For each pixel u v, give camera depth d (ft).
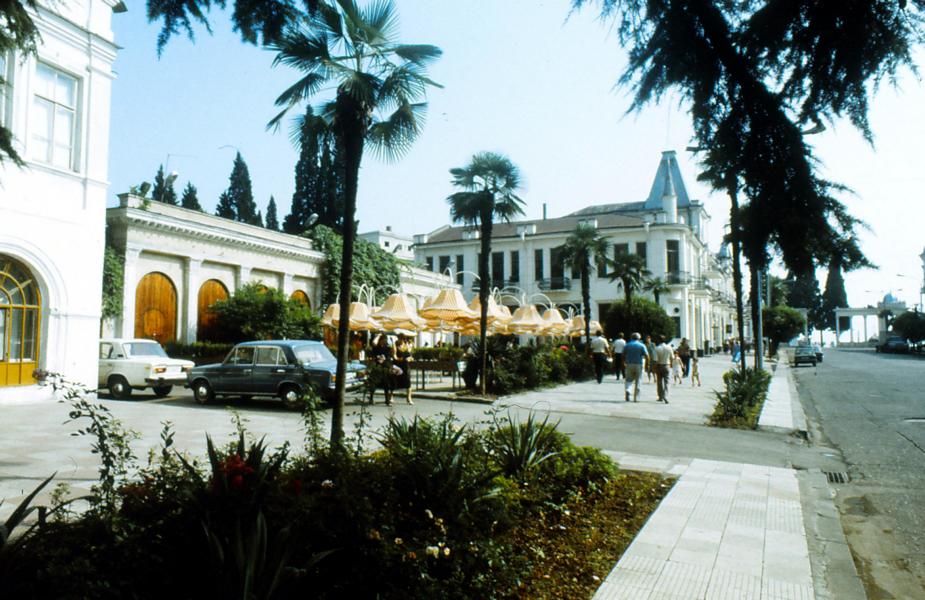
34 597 9.85
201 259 88.84
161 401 53.06
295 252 104.68
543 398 56.13
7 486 21.84
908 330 200.95
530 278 181.57
